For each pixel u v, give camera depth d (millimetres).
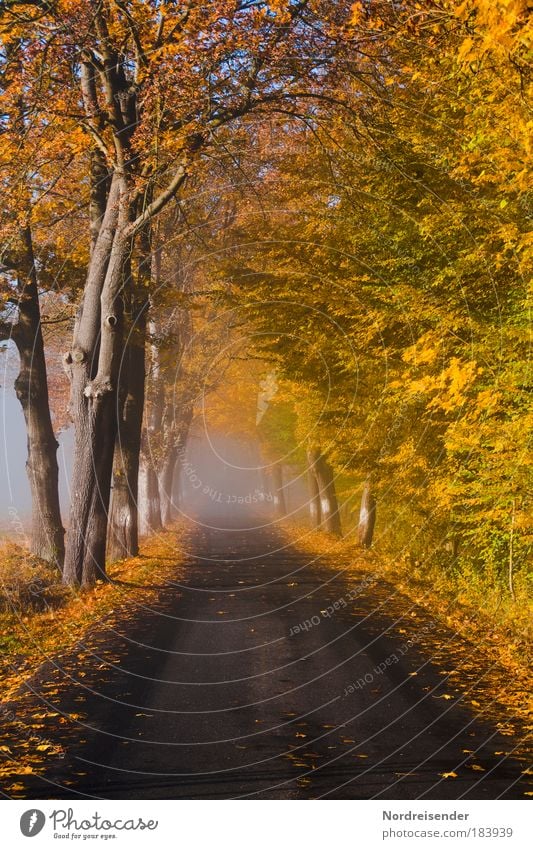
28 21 16172
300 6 15125
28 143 18156
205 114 16641
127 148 17938
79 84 18938
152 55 16312
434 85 14273
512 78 8789
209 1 15070
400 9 10148
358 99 16891
